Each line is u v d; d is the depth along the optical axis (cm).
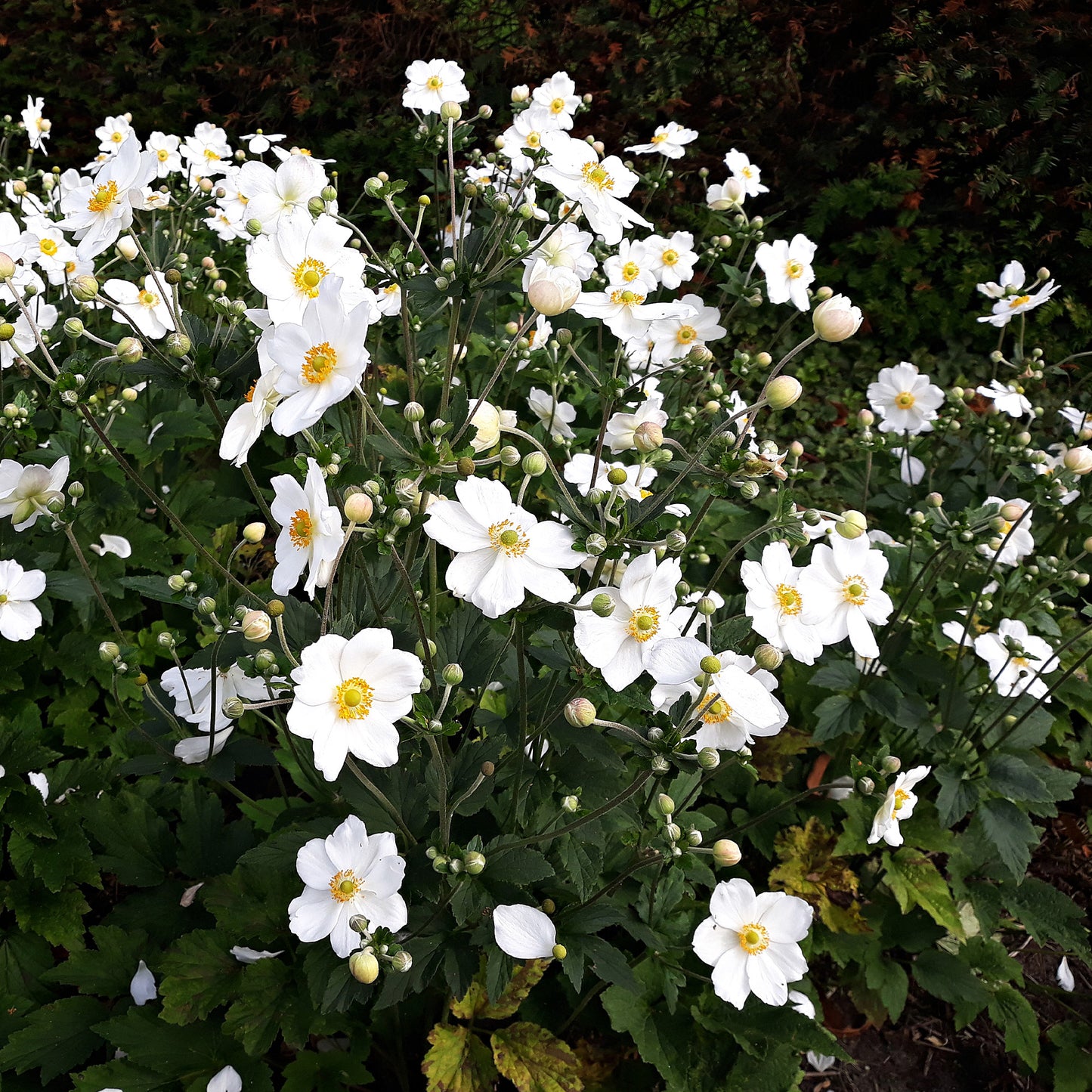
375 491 50
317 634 56
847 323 53
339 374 47
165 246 78
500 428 57
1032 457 82
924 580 86
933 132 136
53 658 75
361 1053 60
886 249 132
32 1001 63
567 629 54
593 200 63
